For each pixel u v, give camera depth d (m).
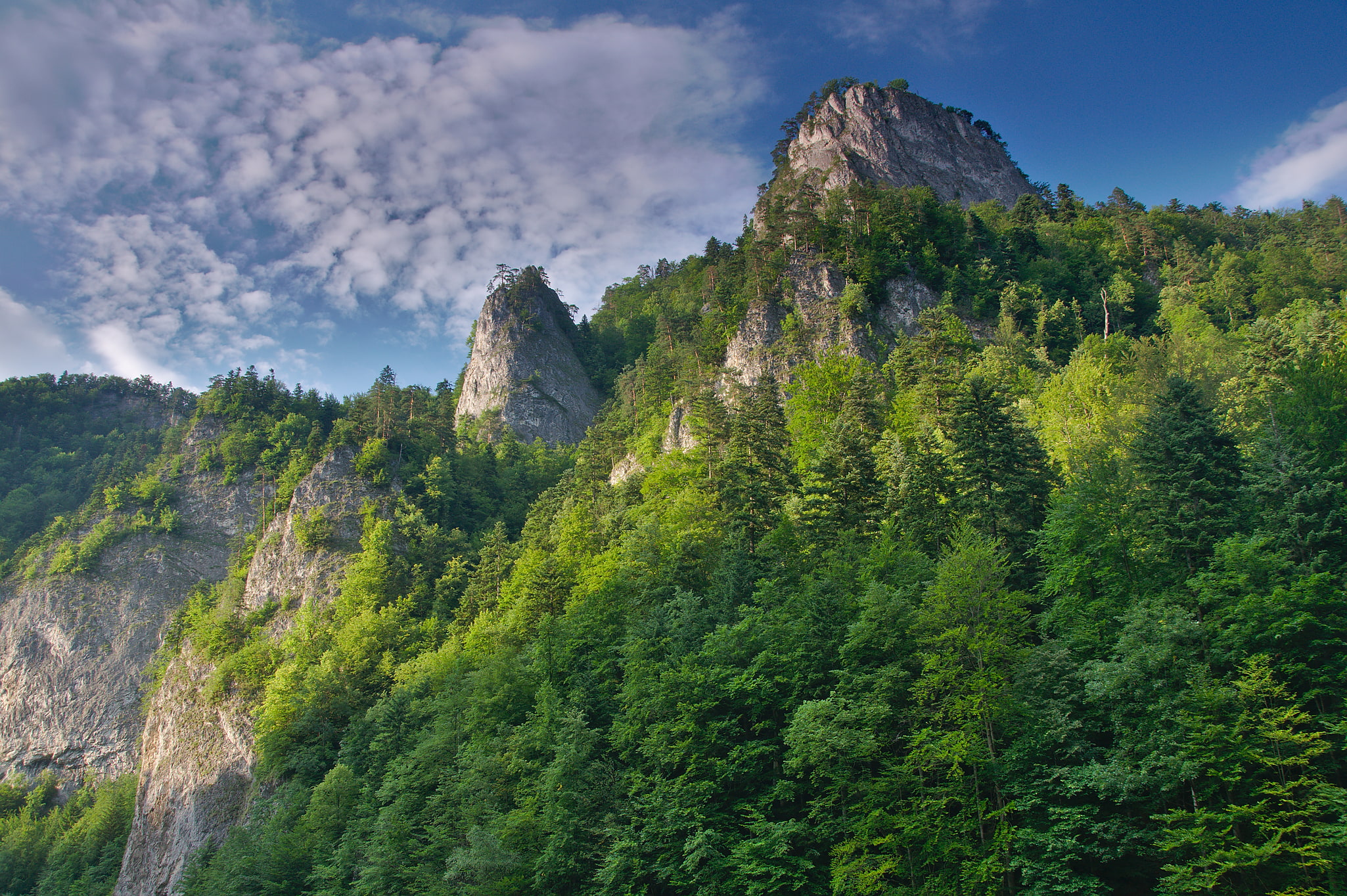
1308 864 25.88
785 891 34.34
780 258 118.88
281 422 151.38
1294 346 61.69
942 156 192.62
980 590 36.22
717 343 116.88
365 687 80.50
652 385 122.44
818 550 52.25
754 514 57.78
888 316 108.19
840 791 35.22
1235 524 36.03
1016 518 48.34
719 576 51.19
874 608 38.47
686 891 36.72
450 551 107.75
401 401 158.12
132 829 89.25
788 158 198.62
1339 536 32.75
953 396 62.28
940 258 117.19
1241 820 27.53
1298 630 29.56
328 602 99.44
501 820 43.88
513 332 185.25
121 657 124.19
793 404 92.75
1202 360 74.38
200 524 139.88
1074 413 64.19
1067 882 29.45
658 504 80.25
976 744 32.53
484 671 57.66
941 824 31.97
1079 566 39.22
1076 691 33.53
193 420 161.62
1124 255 126.88
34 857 100.88
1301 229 144.88
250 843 62.41
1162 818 27.94
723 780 38.25
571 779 42.28
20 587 133.12
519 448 151.88
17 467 180.75
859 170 172.12
